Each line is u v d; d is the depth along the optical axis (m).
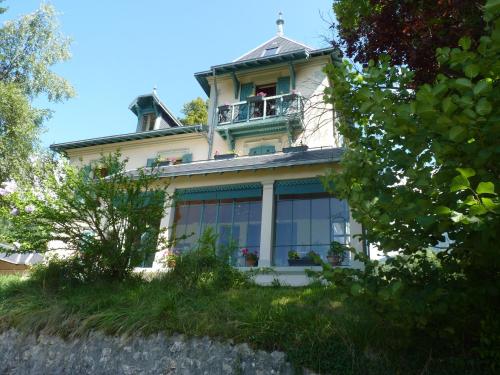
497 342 3.56
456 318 3.61
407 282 3.36
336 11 7.74
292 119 13.91
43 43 17.17
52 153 14.54
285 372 4.29
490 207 2.22
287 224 12.22
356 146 3.91
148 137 17.41
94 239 6.91
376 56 6.48
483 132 2.53
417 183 2.90
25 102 15.19
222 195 10.91
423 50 5.62
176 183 10.98
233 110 16.28
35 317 5.83
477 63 2.74
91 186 6.88
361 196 3.25
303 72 16.39
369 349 4.10
